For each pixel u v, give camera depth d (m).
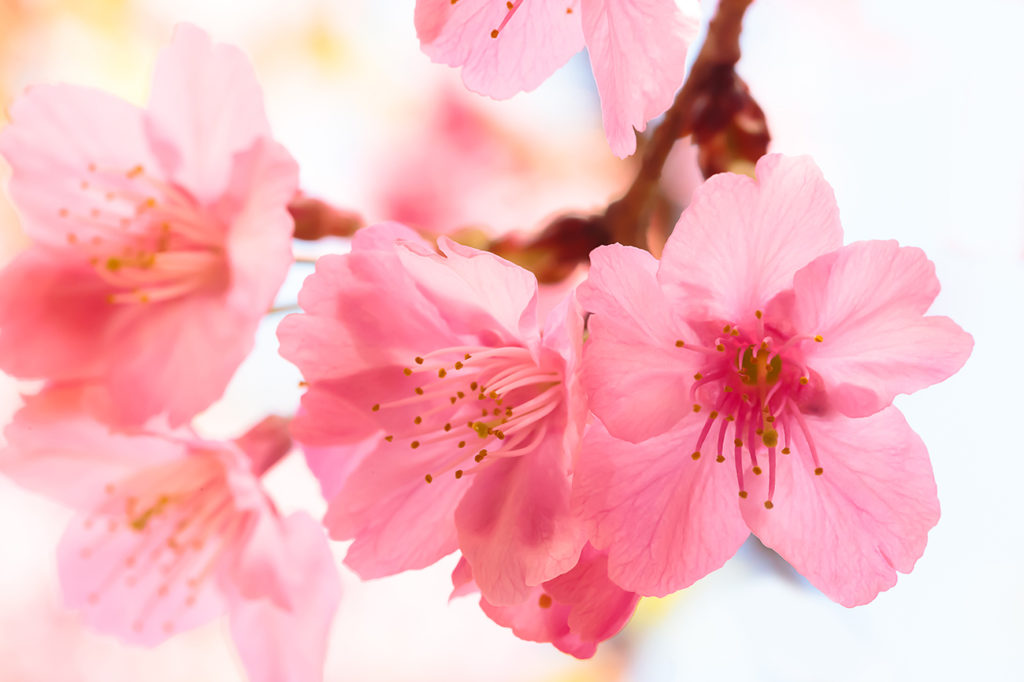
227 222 0.26
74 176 0.26
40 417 0.26
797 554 0.24
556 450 0.24
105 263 0.26
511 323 0.24
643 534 0.23
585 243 0.25
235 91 0.25
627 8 0.24
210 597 0.27
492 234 0.26
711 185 0.23
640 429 0.23
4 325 0.26
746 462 0.24
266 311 0.25
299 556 0.25
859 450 0.24
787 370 0.24
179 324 0.26
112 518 0.27
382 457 0.25
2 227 0.30
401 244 0.23
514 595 0.24
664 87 0.24
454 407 0.25
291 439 0.26
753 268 0.24
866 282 0.23
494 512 0.24
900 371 0.23
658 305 0.24
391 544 0.24
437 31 0.25
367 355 0.24
